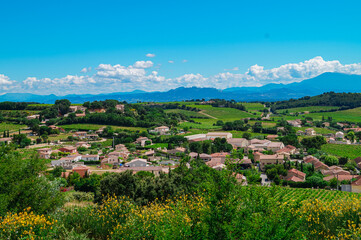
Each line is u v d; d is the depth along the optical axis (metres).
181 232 10.42
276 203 10.97
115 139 162.88
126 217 14.28
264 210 10.64
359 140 167.62
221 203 10.60
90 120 197.25
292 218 10.07
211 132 181.88
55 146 151.25
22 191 17.48
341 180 87.50
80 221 14.57
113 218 14.41
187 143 152.12
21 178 18.47
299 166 106.31
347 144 152.38
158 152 142.75
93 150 147.75
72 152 138.62
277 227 9.70
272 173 94.69
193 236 10.24
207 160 128.12
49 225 12.66
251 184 11.69
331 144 153.12
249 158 125.94
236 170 11.56
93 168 113.50
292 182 89.44
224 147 145.25
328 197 70.69
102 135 177.62
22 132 175.25
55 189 20.97
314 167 108.19
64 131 183.62
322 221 12.59
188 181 24.62
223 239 10.05
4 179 16.81
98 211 15.30
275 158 112.25
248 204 10.81
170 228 10.90
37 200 17.97
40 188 18.83
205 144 143.12
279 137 163.88
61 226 12.66
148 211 15.02
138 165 115.25
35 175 19.45
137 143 160.62
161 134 179.50
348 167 108.19
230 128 196.25
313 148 140.50
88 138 172.88
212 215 10.34
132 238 12.24
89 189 67.31
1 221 12.91
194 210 12.21
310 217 12.43
